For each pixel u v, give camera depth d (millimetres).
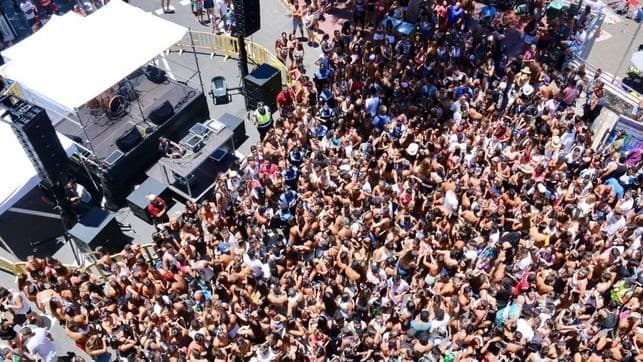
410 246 15172
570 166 18484
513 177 17594
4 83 20797
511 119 20047
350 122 20484
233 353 13641
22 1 25281
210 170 20172
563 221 16031
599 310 14375
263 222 16672
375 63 21516
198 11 26594
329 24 26594
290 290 14148
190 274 15508
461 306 14180
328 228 15781
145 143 19562
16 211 17703
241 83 23844
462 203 16453
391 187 17031
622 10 28109
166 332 13711
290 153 18438
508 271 15148
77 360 13055
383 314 14258
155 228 18812
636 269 15164
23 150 17344
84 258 17797
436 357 13172
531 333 13516
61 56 18688
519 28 25969
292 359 13445
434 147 17844
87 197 19016
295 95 21188
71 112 18844
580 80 20922
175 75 23875
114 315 14742
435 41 22531
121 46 19109
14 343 14078
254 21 20641
